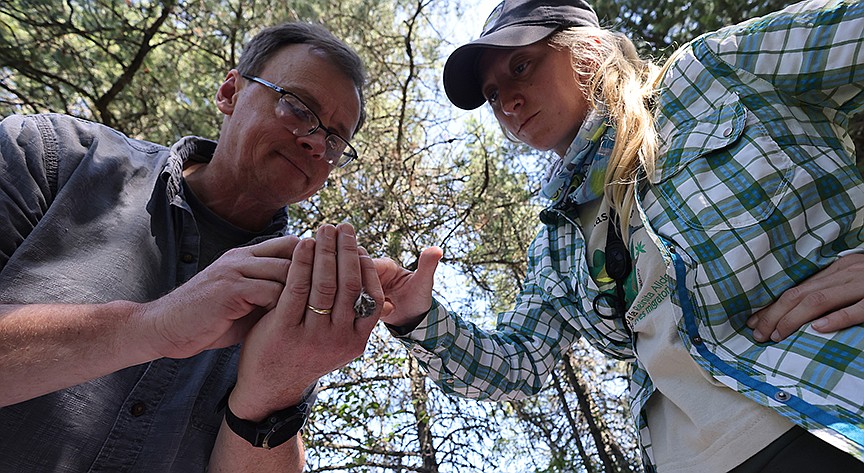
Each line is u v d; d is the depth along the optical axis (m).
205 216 0.73
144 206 0.65
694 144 0.62
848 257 0.52
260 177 0.73
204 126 2.52
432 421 2.36
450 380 0.73
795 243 0.54
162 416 0.59
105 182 0.63
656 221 0.62
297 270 0.45
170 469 0.59
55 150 0.61
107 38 2.38
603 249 0.71
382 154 2.41
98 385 0.55
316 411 2.23
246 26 2.44
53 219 0.56
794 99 0.61
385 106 2.74
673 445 0.59
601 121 0.73
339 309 0.44
